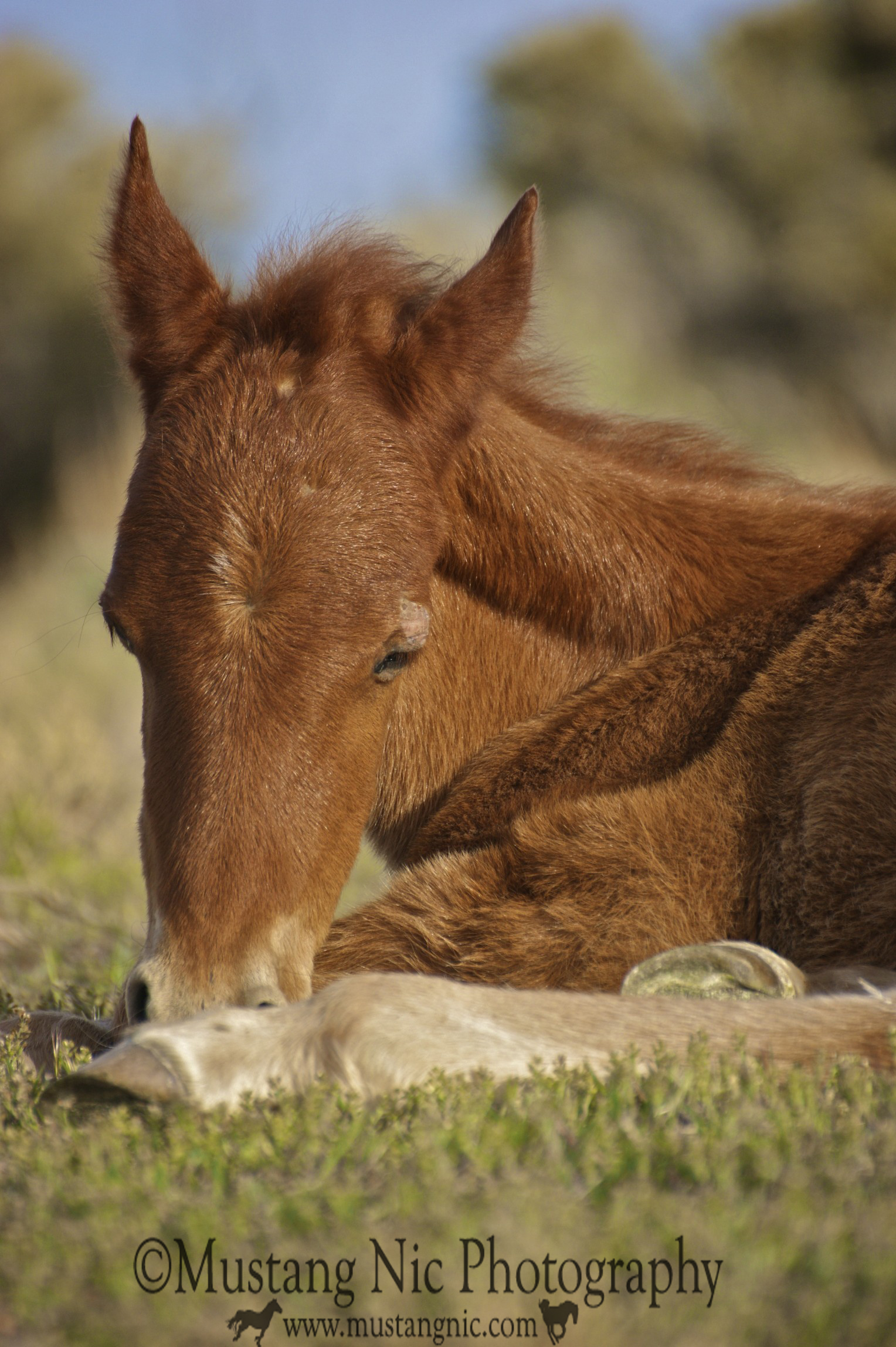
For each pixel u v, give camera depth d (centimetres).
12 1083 573
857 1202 403
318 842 604
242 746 591
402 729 783
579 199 4725
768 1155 429
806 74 4797
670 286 4541
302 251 751
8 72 4781
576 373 887
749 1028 519
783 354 4419
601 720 759
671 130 4725
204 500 623
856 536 797
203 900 577
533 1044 505
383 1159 444
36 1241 403
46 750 1703
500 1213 396
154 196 709
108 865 1412
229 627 603
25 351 4369
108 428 4228
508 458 770
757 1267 369
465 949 675
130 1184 434
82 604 2842
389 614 628
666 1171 432
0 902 1198
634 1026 517
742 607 787
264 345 675
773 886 667
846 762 665
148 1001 567
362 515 632
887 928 634
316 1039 496
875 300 4378
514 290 695
